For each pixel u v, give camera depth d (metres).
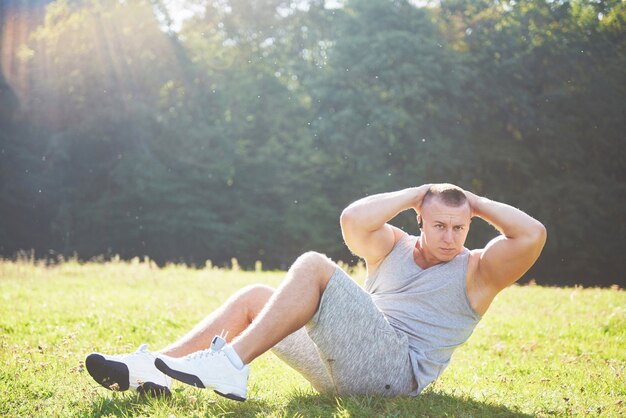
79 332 7.18
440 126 33.34
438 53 32.53
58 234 32.88
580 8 33.41
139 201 33.44
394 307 4.11
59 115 32.97
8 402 4.15
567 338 7.75
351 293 3.83
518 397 4.45
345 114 32.34
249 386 4.71
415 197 4.09
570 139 32.41
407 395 4.09
